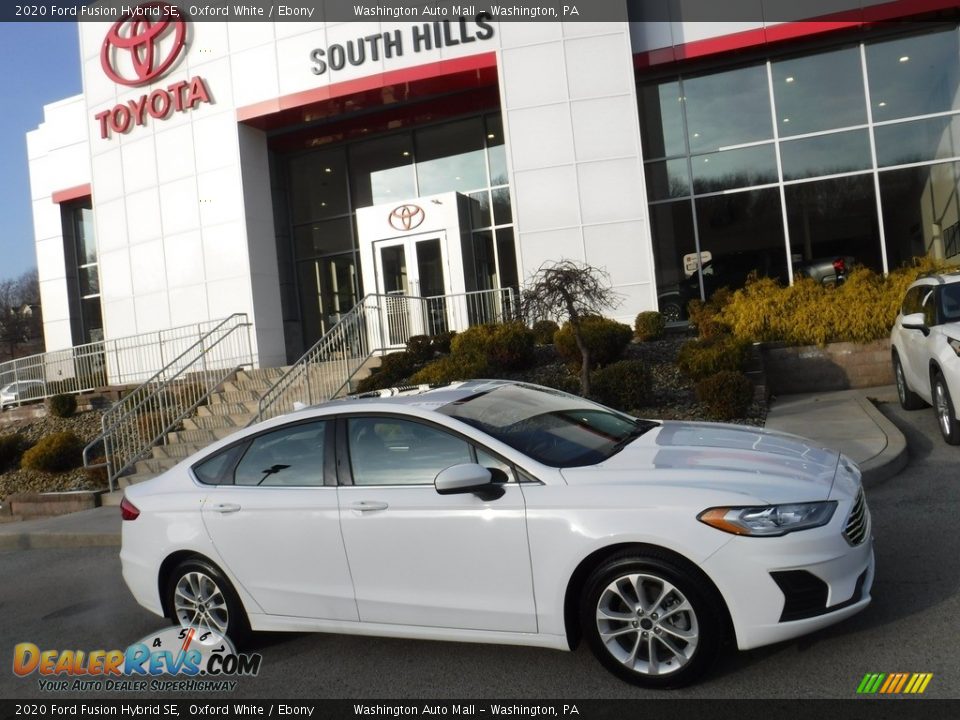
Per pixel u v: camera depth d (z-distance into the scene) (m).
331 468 4.60
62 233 23.27
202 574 4.86
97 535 9.02
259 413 11.77
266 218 17.55
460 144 18.05
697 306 14.83
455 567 4.14
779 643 4.18
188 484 5.06
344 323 14.04
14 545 9.45
